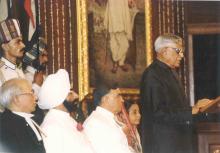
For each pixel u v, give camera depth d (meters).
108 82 13.51
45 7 12.98
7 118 8.83
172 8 14.11
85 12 13.38
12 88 9.00
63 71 9.54
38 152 8.84
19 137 8.75
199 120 11.52
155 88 11.02
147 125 11.09
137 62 13.79
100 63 13.50
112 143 9.84
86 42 13.34
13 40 11.00
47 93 9.38
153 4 13.98
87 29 13.41
